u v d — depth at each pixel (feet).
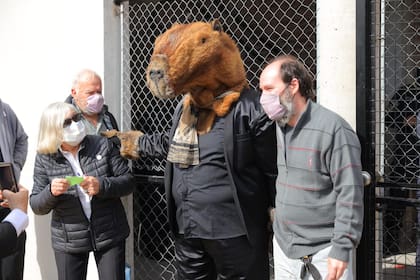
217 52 8.66
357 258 8.88
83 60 13.00
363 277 8.83
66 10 13.16
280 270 8.13
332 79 9.46
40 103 13.88
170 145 9.47
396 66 10.00
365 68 8.66
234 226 8.98
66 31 13.21
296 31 13.30
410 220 10.30
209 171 8.95
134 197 13.06
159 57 8.52
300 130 7.58
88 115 11.46
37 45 13.76
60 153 10.39
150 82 8.63
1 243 7.57
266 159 8.91
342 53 9.36
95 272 12.98
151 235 13.32
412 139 9.75
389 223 10.32
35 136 14.06
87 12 12.83
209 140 8.94
